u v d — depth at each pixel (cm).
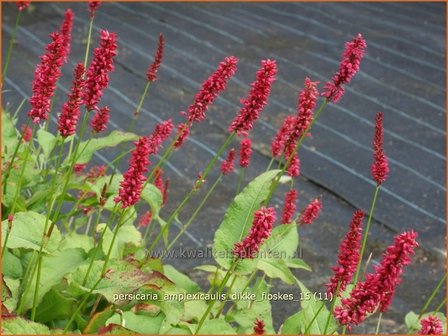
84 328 182
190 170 391
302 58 576
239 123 184
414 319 200
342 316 157
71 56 542
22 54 532
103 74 171
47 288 180
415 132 459
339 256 166
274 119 464
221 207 358
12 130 223
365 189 390
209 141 425
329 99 186
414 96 511
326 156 420
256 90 182
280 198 371
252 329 193
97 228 205
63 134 172
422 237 350
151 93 488
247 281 201
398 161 421
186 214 347
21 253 194
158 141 196
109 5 669
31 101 173
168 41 592
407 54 587
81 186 208
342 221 358
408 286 309
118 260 183
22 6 232
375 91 514
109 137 213
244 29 629
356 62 185
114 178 213
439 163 421
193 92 501
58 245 182
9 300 180
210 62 556
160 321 180
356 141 441
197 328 178
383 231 355
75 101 172
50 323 185
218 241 181
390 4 712
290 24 648
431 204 379
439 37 632
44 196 206
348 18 670
